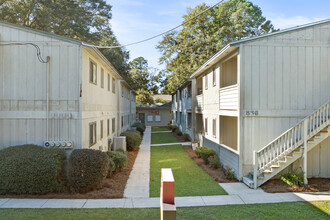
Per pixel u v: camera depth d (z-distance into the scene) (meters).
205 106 16.72
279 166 9.55
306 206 7.53
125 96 24.95
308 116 9.67
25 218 6.53
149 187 9.58
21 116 9.55
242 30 31.66
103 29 27.64
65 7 22.31
